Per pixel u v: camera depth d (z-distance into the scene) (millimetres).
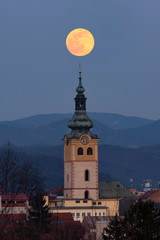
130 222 137000
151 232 135625
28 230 114688
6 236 111125
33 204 134375
